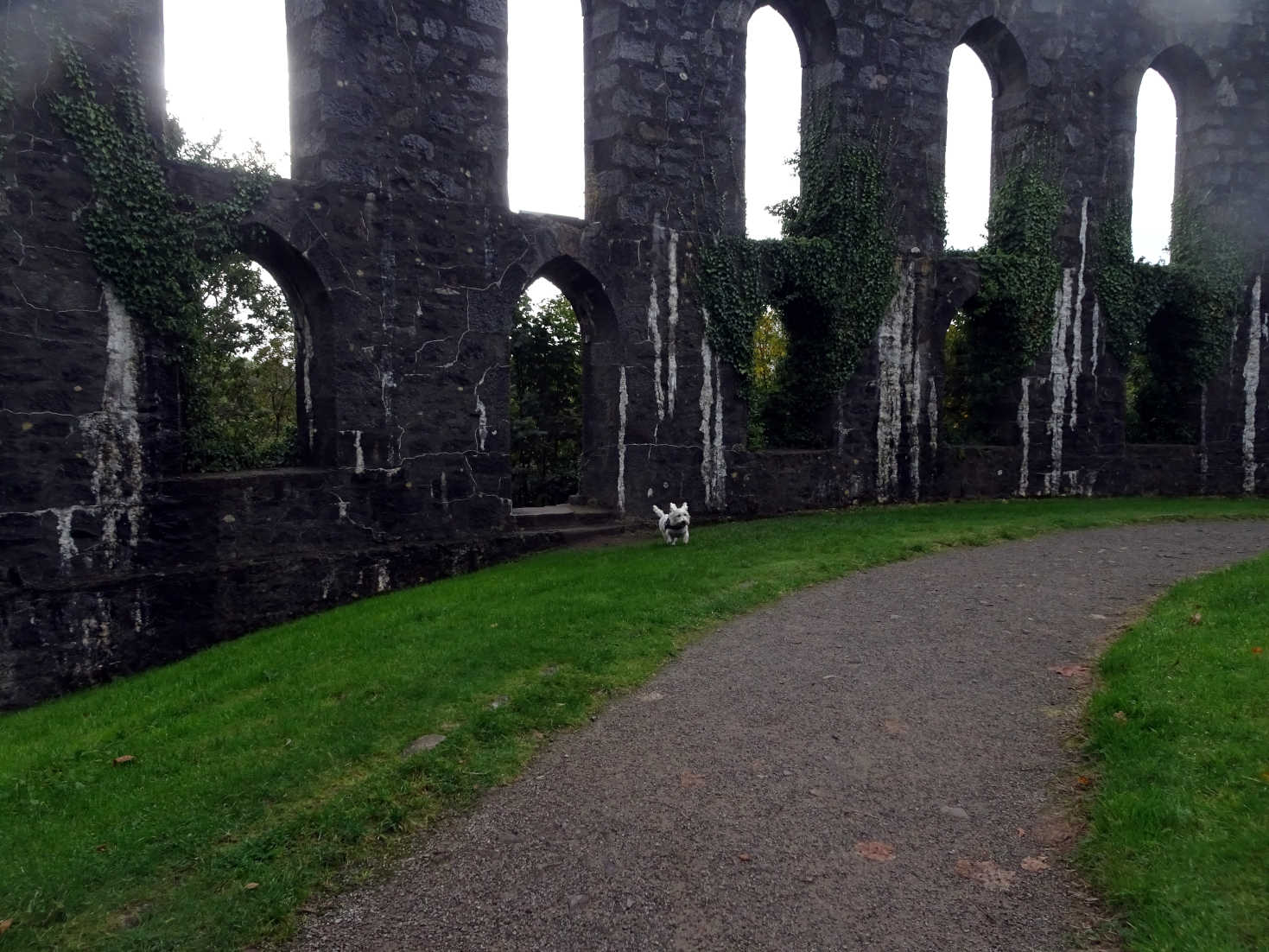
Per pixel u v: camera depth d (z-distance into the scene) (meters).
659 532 13.29
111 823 5.13
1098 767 5.22
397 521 11.62
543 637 7.80
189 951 4.02
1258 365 18.73
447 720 6.21
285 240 10.67
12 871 4.64
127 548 9.65
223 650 9.33
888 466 15.98
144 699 7.83
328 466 11.24
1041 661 7.17
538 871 4.50
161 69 9.80
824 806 4.99
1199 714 5.41
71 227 9.22
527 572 10.83
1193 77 18.59
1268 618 7.12
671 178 13.79
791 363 15.95
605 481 13.78
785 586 9.68
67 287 9.21
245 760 5.78
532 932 4.04
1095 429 17.69
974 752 5.57
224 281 16.94
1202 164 18.59
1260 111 18.50
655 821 4.91
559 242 12.88
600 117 13.58
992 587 9.60
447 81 11.87
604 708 6.48
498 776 5.49
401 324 11.57
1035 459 17.17
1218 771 4.73
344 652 8.05
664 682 6.95
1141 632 7.28
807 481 15.23
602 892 4.29
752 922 4.03
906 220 15.91
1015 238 16.92
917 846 4.57
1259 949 3.42
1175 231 18.81
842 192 15.22
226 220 10.21
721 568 10.40
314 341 11.37
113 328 9.50
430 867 4.58
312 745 5.91
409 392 11.66
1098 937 3.78
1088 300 17.45
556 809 5.09
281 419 23.31
